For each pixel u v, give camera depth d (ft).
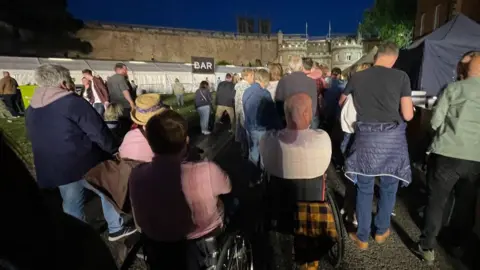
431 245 8.60
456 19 27.14
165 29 187.21
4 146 2.12
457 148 7.75
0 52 113.70
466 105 7.57
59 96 8.18
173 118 5.16
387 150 8.31
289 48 195.62
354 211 10.90
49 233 2.35
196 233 5.32
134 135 7.96
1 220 2.04
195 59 67.05
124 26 173.47
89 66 90.38
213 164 5.29
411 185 14.29
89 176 7.50
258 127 13.39
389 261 8.92
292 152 6.79
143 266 9.11
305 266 7.54
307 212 7.06
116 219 9.98
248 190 14.32
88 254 2.71
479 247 9.00
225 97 27.43
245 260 7.37
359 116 8.72
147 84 99.09
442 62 25.71
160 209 5.10
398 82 8.04
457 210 10.16
